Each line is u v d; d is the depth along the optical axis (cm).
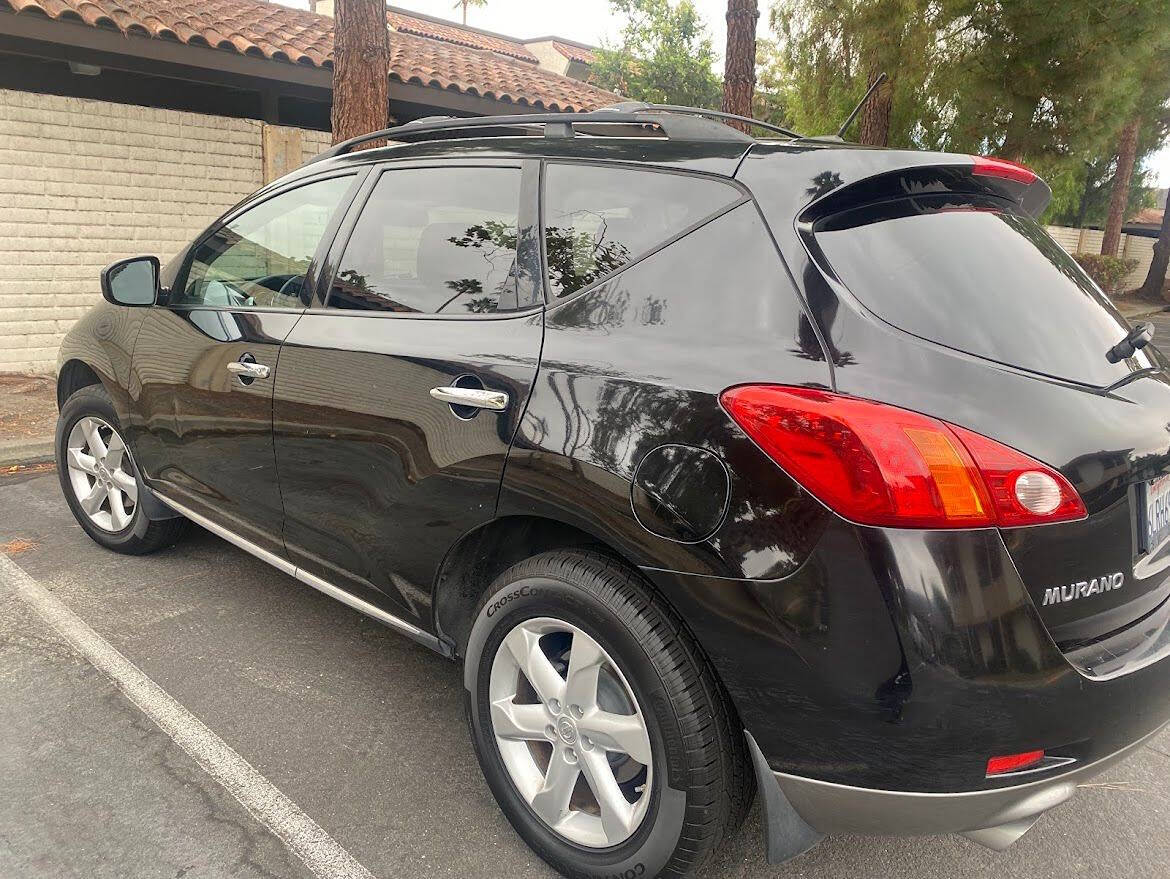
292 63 809
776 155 199
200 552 398
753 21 886
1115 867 228
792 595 166
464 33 2692
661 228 205
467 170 251
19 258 741
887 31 1021
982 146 1205
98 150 771
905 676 159
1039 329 186
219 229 328
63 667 295
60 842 214
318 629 332
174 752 253
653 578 183
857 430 160
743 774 191
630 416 188
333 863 214
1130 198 3291
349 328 260
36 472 518
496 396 212
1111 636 182
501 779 220
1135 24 1077
